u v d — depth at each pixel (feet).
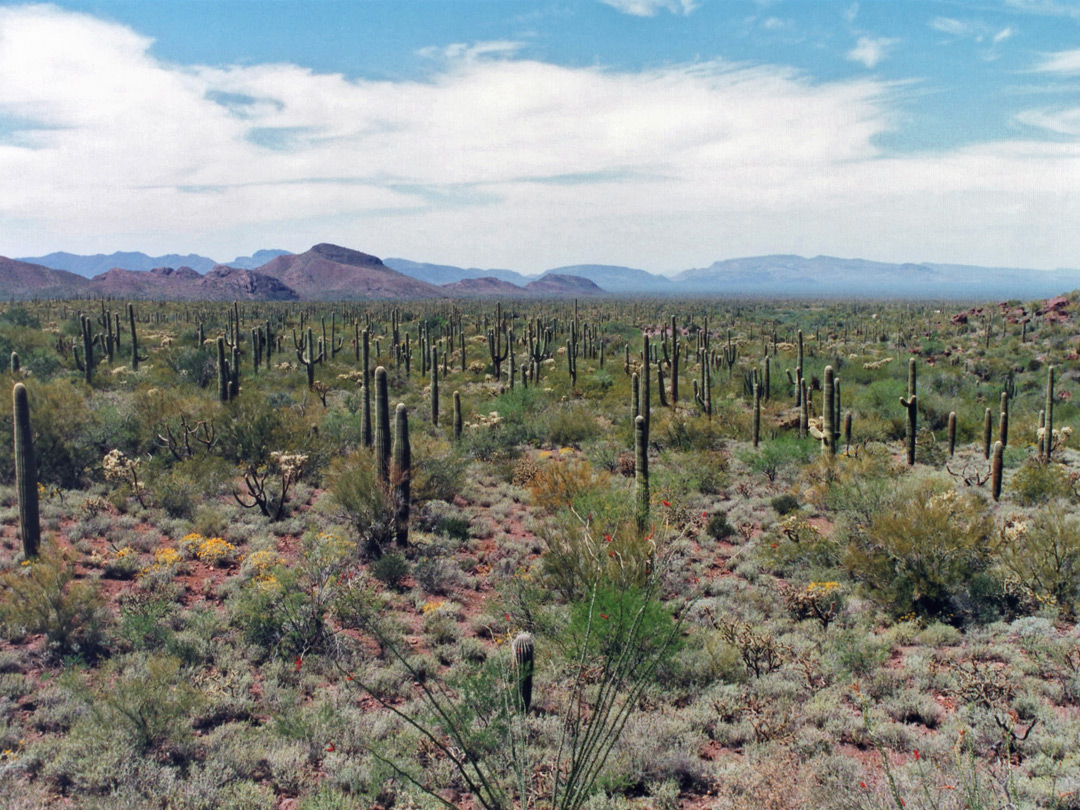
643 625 29.89
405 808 22.36
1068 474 67.36
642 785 24.90
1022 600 39.78
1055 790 20.34
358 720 27.91
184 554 46.62
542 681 30.86
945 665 32.76
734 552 51.70
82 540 47.88
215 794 22.89
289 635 34.53
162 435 70.54
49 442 62.08
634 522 40.34
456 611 40.75
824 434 76.84
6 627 33.76
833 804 20.44
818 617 39.45
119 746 24.89
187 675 30.50
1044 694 29.84
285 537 53.36
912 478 63.87
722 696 30.42
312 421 82.23
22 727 26.68
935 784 20.95
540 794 21.80
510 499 68.08
